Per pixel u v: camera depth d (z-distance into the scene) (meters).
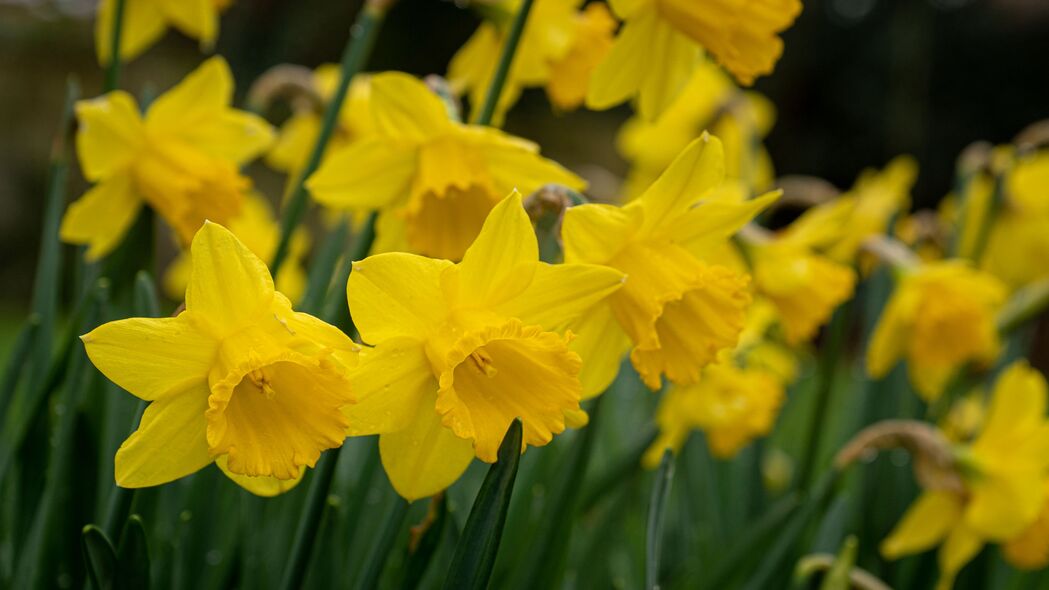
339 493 1.08
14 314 4.16
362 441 1.08
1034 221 1.53
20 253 4.50
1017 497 1.14
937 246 1.69
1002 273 1.62
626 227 0.96
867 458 1.29
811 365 2.19
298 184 1.10
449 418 0.91
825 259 1.36
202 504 1.05
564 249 0.96
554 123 4.69
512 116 4.64
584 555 1.17
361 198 1.03
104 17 1.20
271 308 0.90
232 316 0.90
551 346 0.92
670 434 1.27
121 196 1.10
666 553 1.34
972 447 1.15
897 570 1.28
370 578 0.97
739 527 1.35
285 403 0.91
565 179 1.03
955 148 5.19
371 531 1.08
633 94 1.06
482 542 0.92
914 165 5.16
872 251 1.35
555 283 0.93
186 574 1.05
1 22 4.52
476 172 1.02
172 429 0.91
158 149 1.10
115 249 1.10
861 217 1.47
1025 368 1.15
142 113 1.13
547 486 1.16
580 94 1.13
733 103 1.66
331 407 0.90
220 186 1.10
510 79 1.12
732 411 1.25
